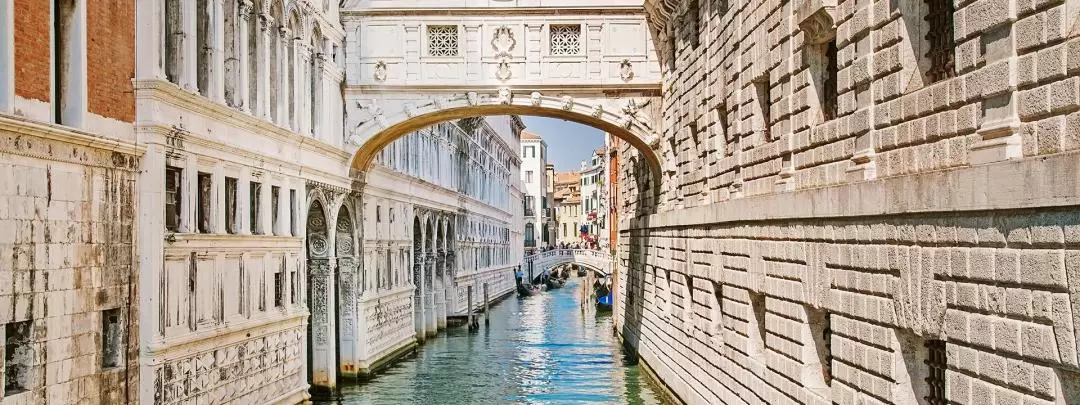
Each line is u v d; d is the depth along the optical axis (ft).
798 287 48.78
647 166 106.52
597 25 88.99
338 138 87.15
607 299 195.31
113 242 49.70
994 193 29.84
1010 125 30.07
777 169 53.21
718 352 67.05
